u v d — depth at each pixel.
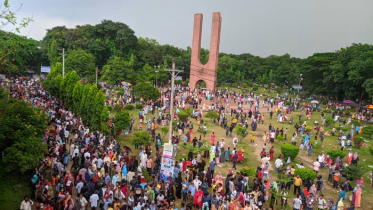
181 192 18.34
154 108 41.75
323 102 64.31
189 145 25.55
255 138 33.69
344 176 22.80
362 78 51.84
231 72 97.25
